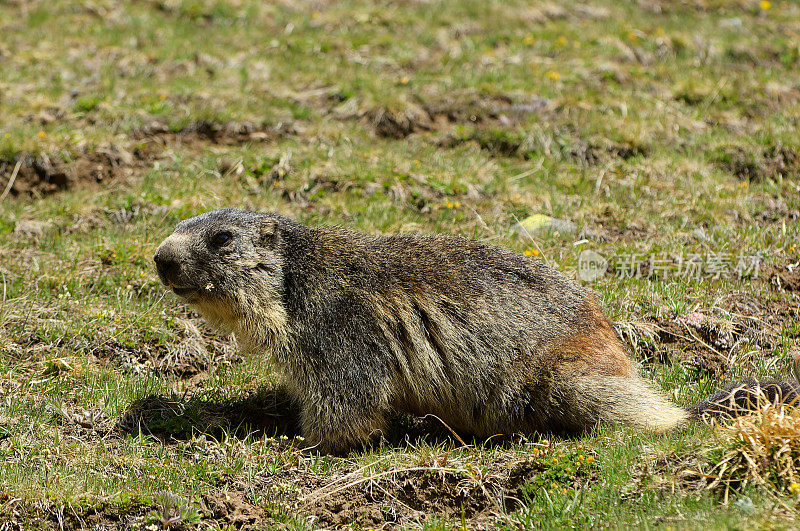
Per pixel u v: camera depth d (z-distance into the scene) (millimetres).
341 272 11562
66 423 11766
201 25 27453
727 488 9141
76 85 22562
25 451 10945
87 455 10914
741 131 22000
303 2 29141
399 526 9734
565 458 10125
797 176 20047
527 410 11258
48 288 14875
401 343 11375
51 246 16375
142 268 15625
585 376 10961
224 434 11578
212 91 22281
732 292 15281
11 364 13008
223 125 21062
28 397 12203
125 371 13375
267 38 26234
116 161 19547
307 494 10289
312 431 11453
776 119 22406
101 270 15516
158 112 21234
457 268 11578
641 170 19891
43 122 20875
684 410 11102
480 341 11203
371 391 11234
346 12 27734
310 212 18031
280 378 13141
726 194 18984
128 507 9867
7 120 20500
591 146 20828
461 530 9344
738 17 29781
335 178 18797
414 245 11945
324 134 21016
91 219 17453
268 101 22234
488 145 21156
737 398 10633
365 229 17141
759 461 9297
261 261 11617
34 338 13641
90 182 19094
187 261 11375
